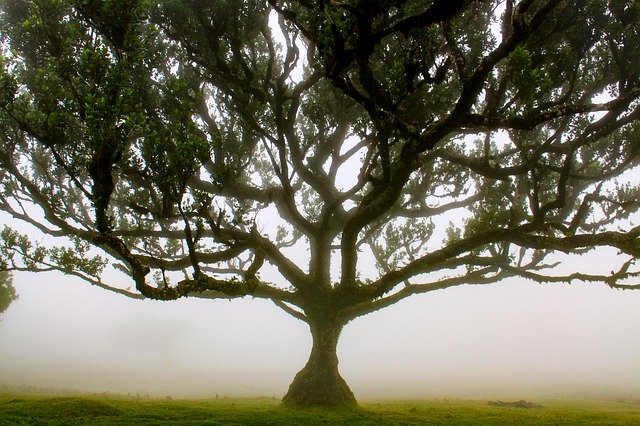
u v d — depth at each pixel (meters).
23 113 10.27
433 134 10.13
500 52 8.31
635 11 10.64
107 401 14.88
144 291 10.27
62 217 13.93
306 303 16.77
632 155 13.40
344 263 16.02
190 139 10.41
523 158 14.08
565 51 11.53
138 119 10.16
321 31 8.77
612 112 11.37
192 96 16.14
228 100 15.17
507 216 15.24
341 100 14.63
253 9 13.11
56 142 10.30
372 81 9.31
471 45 13.18
